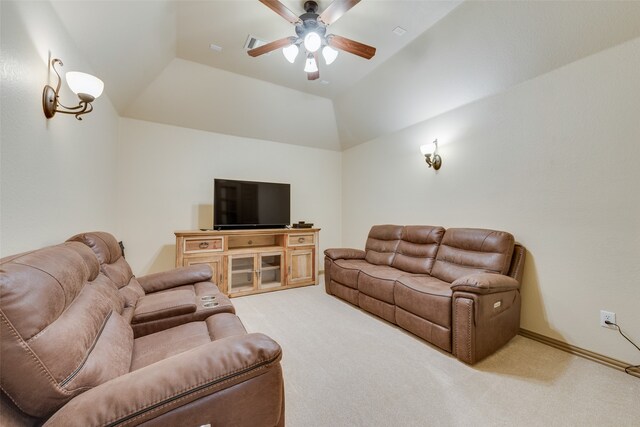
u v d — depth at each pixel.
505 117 2.57
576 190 2.10
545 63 2.21
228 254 3.44
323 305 3.17
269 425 0.89
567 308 2.13
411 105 3.38
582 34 1.95
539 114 2.31
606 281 1.94
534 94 2.34
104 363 0.88
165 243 3.59
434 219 3.33
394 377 1.76
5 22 1.10
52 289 0.80
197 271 2.39
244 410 0.84
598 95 1.97
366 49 2.22
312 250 4.10
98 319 1.04
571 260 2.12
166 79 3.15
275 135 4.35
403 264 3.09
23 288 0.70
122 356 1.03
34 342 0.68
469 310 1.90
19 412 0.70
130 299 1.68
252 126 4.07
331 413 1.44
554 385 1.68
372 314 2.87
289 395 1.58
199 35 2.60
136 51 2.37
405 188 3.77
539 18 2.03
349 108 4.06
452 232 2.77
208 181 3.90
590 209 2.02
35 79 1.33
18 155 1.22
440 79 2.88
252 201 3.93
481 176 2.79
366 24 2.43
